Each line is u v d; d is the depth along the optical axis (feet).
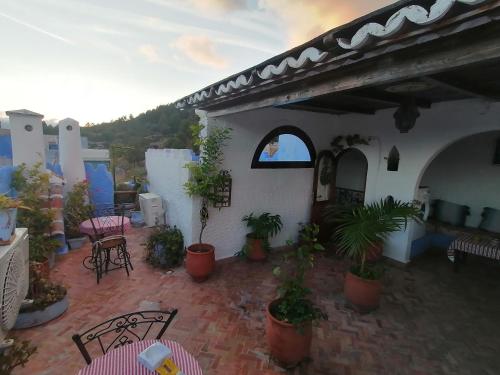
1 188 13.88
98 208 22.57
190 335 10.11
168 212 20.16
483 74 8.51
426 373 8.87
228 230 16.83
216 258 16.57
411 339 10.48
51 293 10.81
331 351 9.68
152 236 16.70
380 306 12.70
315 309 8.79
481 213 20.31
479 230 19.48
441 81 8.60
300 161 19.15
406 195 16.71
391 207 12.80
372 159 18.30
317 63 6.56
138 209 25.49
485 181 20.11
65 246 17.25
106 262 14.79
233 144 15.92
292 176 19.06
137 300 12.24
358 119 18.81
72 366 8.43
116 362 5.68
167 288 13.39
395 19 4.45
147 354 5.59
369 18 5.09
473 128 13.69
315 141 19.47
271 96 10.25
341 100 13.73
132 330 10.21
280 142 18.22
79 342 6.04
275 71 7.68
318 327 10.99
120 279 14.11
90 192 23.27
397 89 10.88
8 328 6.84
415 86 10.11
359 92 10.96
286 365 8.83
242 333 10.32
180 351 6.15
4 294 6.50
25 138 15.92
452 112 14.35
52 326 10.25
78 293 12.66
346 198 24.00
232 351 9.39
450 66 5.02
